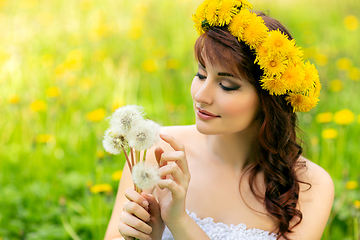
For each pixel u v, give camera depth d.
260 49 1.47
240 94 1.52
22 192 3.23
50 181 3.48
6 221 2.97
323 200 1.81
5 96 4.38
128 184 1.86
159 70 5.23
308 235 1.73
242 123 1.58
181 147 1.48
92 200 2.83
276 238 1.73
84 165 3.64
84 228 2.84
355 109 4.42
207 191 1.85
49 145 3.71
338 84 4.52
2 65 4.64
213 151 1.91
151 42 5.77
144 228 1.43
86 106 4.36
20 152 3.74
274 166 1.75
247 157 1.86
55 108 4.00
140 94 4.86
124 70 4.69
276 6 7.98
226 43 1.46
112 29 5.92
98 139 3.57
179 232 1.48
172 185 1.38
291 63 1.52
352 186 2.99
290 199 1.75
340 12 8.09
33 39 5.71
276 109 1.61
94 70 4.90
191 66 5.18
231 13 1.49
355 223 2.73
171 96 4.89
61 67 4.59
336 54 5.84
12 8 6.51
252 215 1.78
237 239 1.70
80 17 6.59
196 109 1.59
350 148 3.87
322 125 3.93
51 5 6.93
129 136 1.28
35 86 4.59
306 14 7.88
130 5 7.28
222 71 1.48
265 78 1.51
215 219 1.80
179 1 7.41
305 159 1.94
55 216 2.99
